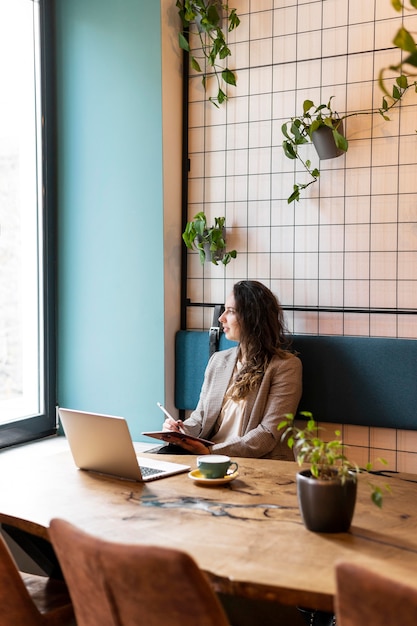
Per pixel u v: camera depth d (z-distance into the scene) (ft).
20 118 12.47
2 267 12.15
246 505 6.85
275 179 11.76
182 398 12.24
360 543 5.82
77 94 12.61
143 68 11.98
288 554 5.58
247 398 10.52
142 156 12.09
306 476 6.28
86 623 5.26
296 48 11.50
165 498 7.10
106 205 12.45
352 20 11.07
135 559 4.51
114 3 12.16
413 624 3.76
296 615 7.07
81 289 12.75
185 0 12.19
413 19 10.66
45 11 12.56
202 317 12.46
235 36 11.97
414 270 10.84
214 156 12.25
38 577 7.78
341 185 11.26
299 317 11.66
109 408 12.60
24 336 12.62
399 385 10.64
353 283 11.26
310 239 11.54
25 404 12.66
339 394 11.01
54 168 12.90
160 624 4.67
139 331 12.28
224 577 5.16
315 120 10.96
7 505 6.91
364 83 11.03
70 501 7.03
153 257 12.10
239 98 11.99
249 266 12.03
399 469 10.96
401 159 10.84
